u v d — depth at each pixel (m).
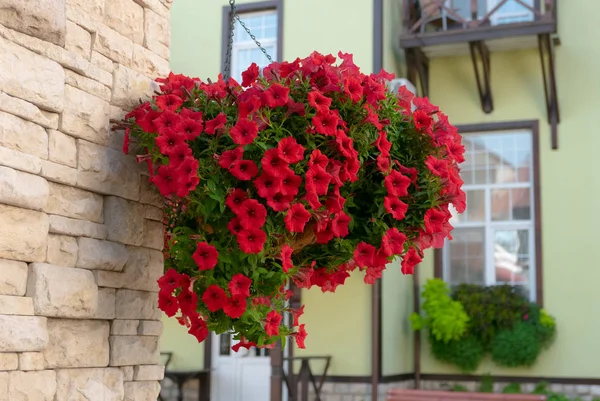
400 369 8.99
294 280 2.86
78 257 2.53
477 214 9.45
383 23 8.95
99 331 2.64
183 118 2.48
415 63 9.26
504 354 8.74
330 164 2.60
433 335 9.14
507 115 9.39
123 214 2.73
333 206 2.62
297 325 2.78
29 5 2.33
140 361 2.83
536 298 9.05
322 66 2.70
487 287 9.09
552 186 9.16
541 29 8.59
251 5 9.41
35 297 2.33
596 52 9.18
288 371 8.26
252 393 8.95
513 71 9.43
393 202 2.73
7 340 2.21
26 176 2.31
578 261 8.98
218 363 9.09
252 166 2.42
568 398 8.62
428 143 2.94
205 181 2.46
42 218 2.38
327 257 2.89
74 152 2.54
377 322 8.34
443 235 2.96
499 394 7.92
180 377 8.84
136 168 2.80
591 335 8.83
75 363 2.52
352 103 2.73
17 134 2.30
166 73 3.11
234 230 2.44
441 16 9.16
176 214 2.84
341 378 8.48
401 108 2.95
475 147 9.53
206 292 2.45
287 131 2.56
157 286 2.92
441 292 9.00
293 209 2.49
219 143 2.53
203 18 9.61
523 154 9.38
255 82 2.70
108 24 2.78
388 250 2.75
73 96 2.54
